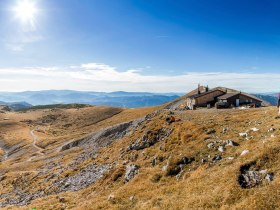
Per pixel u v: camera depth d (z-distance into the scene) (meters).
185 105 112.12
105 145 76.62
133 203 27.39
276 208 17.56
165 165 34.59
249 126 37.25
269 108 53.09
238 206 18.91
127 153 49.78
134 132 62.56
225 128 38.50
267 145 25.52
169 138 44.66
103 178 41.19
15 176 73.50
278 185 19.39
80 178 49.03
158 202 24.86
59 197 40.00
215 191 22.17
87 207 29.72
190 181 26.92
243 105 80.38
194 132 41.31
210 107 88.00
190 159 32.53
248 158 25.28
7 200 51.69
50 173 64.31
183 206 22.03
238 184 21.61
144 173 34.66
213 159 29.89
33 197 48.25
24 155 139.75
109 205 28.23
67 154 92.56
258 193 19.42
